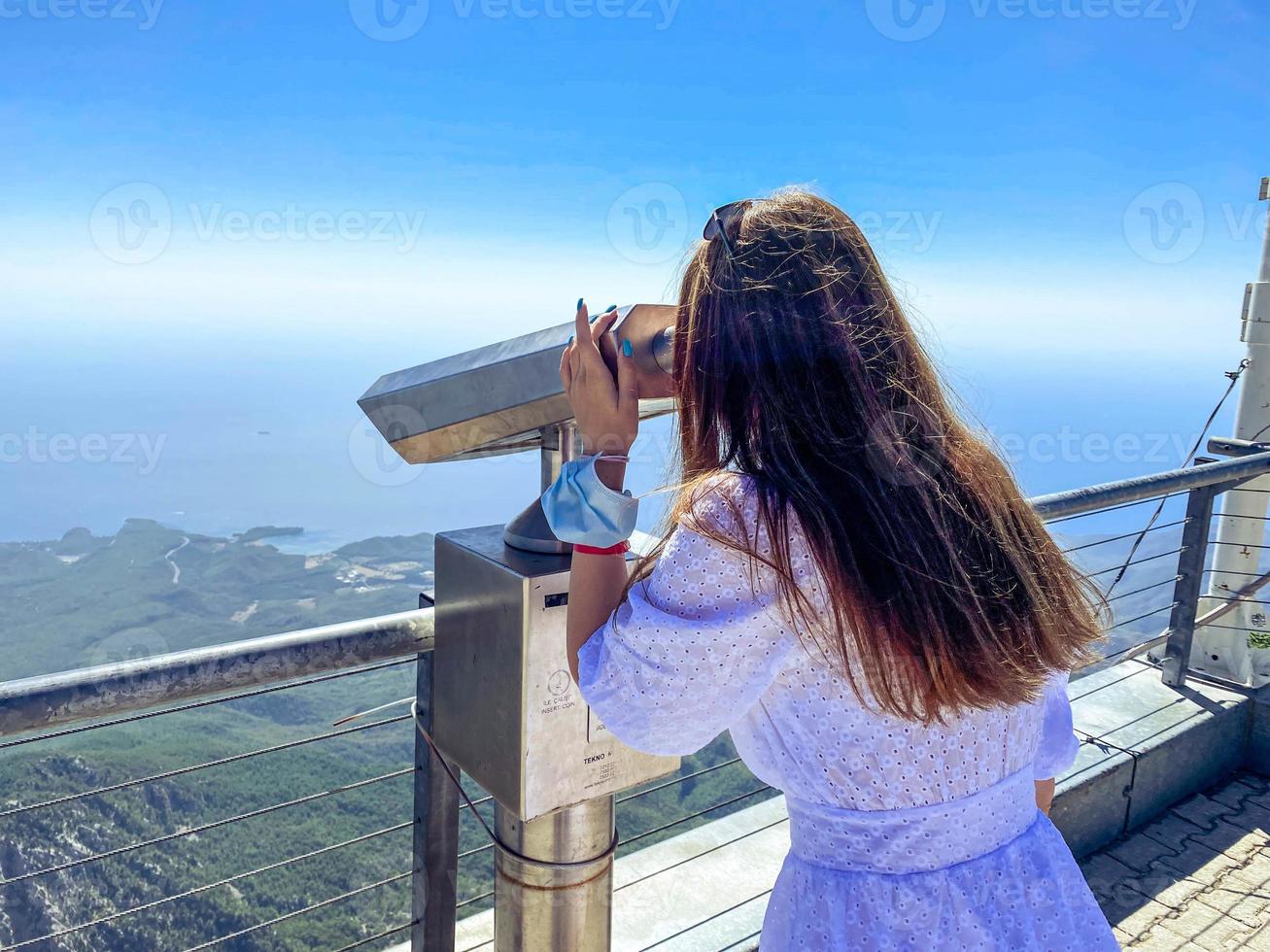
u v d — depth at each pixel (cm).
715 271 92
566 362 96
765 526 85
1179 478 283
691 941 189
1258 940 233
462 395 109
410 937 158
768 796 249
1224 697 320
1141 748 283
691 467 96
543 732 113
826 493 83
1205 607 352
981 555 88
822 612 84
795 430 85
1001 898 90
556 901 122
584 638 93
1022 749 96
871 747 88
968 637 83
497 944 129
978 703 85
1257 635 351
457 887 150
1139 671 345
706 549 85
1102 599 105
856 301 89
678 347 96
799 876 93
